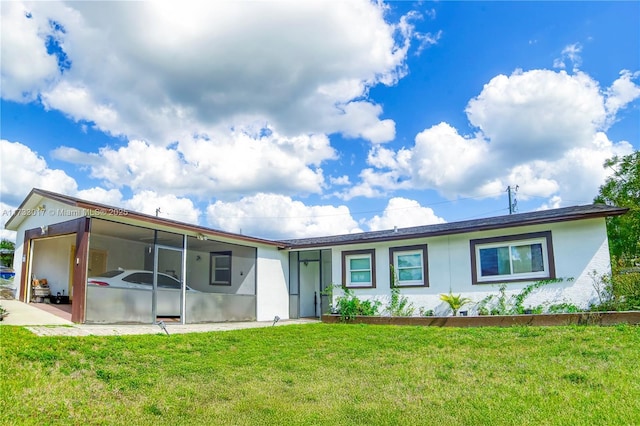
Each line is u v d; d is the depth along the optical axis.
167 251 14.98
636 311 10.51
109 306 11.96
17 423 5.19
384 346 9.98
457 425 5.45
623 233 20.70
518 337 10.02
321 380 7.47
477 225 13.63
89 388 6.61
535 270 12.64
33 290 15.03
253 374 7.82
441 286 14.13
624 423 5.21
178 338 10.30
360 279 15.99
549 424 5.30
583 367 7.33
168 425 5.56
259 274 16.77
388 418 5.73
